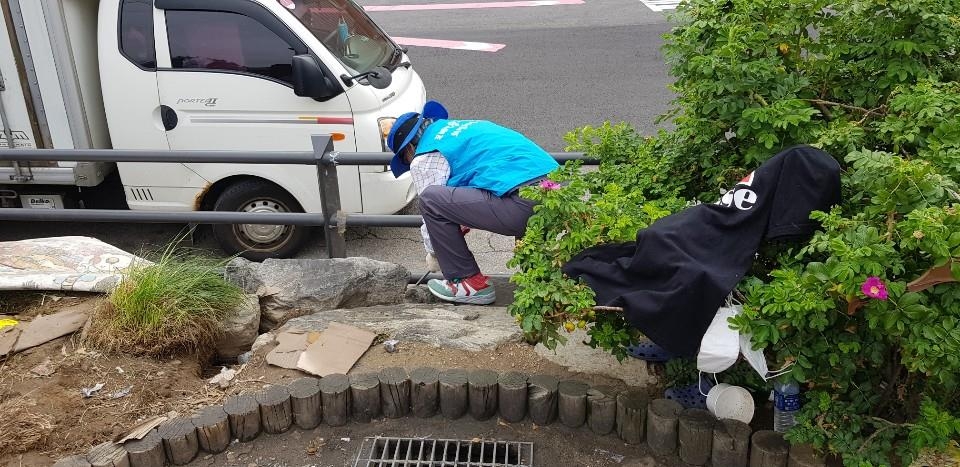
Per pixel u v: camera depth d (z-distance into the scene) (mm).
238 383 3359
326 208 4367
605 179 3609
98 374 3361
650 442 3006
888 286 2252
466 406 3229
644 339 3396
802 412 2717
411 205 6246
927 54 3000
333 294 4039
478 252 5516
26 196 5512
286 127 4988
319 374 3344
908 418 2758
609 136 3941
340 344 3549
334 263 4188
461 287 4020
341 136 4996
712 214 2701
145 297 3572
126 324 3533
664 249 2646
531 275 2844
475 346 3562
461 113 8117
